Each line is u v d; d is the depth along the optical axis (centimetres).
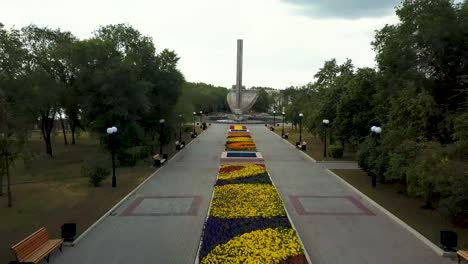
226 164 3484
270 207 2023
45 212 2034
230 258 1388
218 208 2016
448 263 1427
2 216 1964
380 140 2614
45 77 3925
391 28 2777
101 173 2669
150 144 4053
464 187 1614
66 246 1570
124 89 3616
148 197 2366
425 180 1766
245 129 7431
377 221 1911
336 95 4259
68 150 4844
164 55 4388
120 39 4284
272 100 14338
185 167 3400
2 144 2159
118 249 1548
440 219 1902
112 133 2620
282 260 1382
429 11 2436
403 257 1477
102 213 2009
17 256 1264
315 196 2395
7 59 3262
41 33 4372
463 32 2309
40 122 4366
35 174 3234
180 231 1762
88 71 3744
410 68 2503
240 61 9369
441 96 2381
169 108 4456
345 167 3397
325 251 1531
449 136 2177
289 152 4406
